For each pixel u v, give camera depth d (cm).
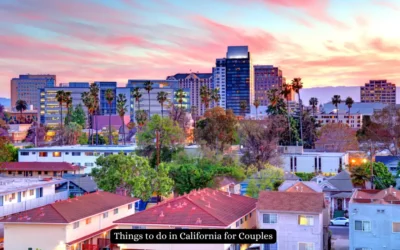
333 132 18362
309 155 13738
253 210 7200
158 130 12525
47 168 13500
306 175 12556
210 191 7675
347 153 14538
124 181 9312
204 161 11288
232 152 14362
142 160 9575
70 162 15000
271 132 15800
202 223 6069
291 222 6388
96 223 7094
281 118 17412
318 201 6469
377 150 16875
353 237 6138
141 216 6341
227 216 6444
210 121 16350
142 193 9281
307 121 19488
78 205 7069
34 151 15162
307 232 6341
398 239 6012
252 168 11488
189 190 10038
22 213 6688
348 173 11138
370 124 17575
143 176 9306
